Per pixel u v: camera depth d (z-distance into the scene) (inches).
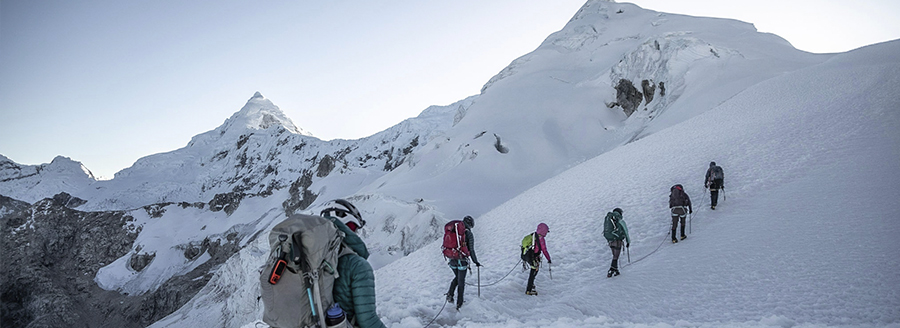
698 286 307.6
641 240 481.7
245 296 1097.4
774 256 326.0
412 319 300.8
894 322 199.2
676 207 441.1
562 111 2849.4
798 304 243.1
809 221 378.0
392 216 1360.7
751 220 430.9
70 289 3321.9
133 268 3725.4
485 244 644.7
